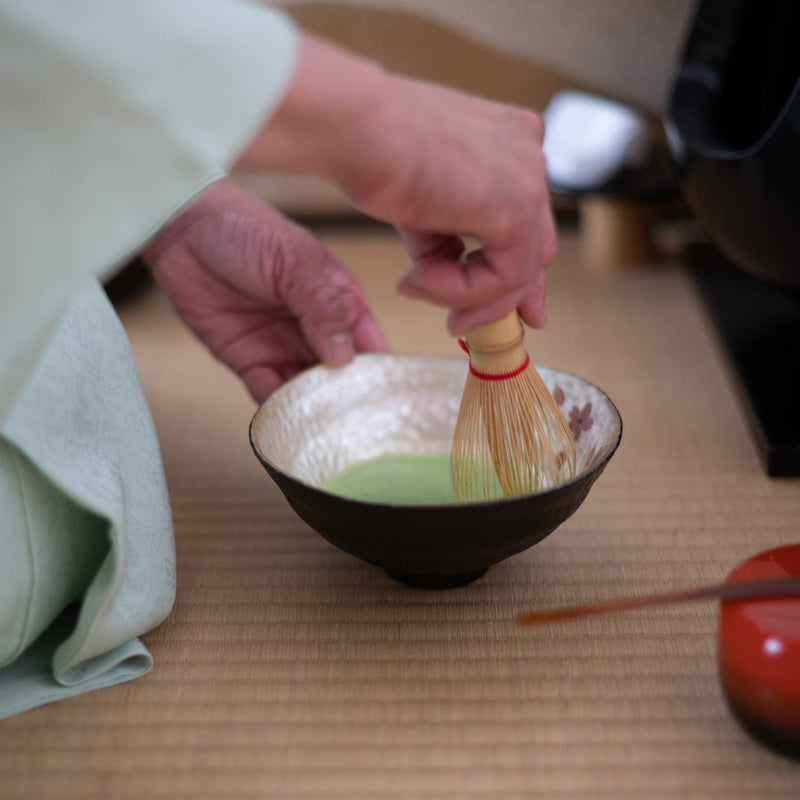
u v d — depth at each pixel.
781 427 0.76
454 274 0.57
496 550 0.59
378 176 0.53
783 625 0.54
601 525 0.71
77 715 0.59
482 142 0.54
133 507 0.62
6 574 0.56
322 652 0.62
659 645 0.62
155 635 0.63
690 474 0.76
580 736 0.57
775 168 0.71
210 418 0.84
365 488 0.68
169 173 0.49
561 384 0.67
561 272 1.07
